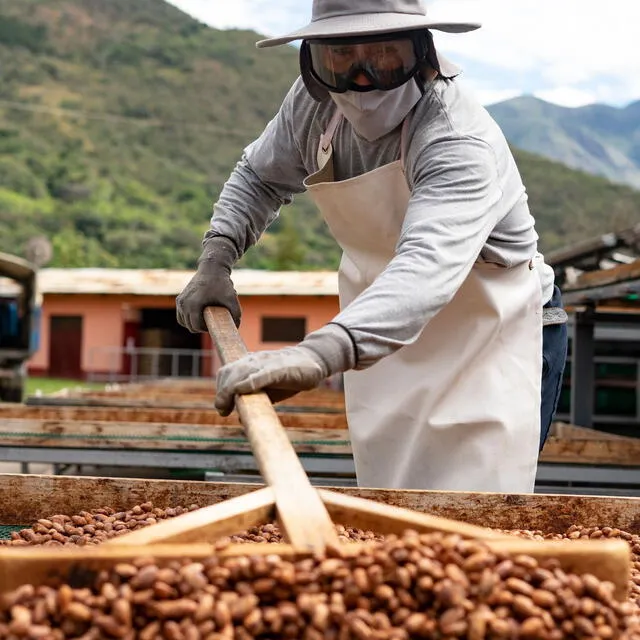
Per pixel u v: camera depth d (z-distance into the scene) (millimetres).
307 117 2689
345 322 1921
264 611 1241
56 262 62500
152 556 1302
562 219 89000
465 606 1228
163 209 79062
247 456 4277
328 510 1564
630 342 9531
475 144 2264
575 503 2355
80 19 128000
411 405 2654
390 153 2449
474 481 2578
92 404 7406
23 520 2436
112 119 97875
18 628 1193
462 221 2154
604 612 1273
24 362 12250
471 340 2578
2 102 92312
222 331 2422
